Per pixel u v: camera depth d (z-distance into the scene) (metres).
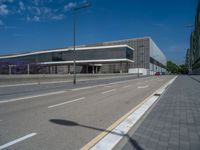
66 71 109.50
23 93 16.31
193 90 18.12
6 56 121.25
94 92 17.28
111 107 9.86
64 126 6.39
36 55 106.38
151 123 6.67
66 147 4.67
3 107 9.64
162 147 4.60
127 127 6.21
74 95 14.91
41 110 8.97
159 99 12.48
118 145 4.75
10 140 5.12
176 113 8.27
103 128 6.21
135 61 115.00
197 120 7.06
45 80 31.02
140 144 4.80
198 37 109.56
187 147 4.60
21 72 42.91
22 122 6.82
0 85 23.02
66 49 96.31
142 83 31.00
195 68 127.00
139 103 11.18
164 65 195.38
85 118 7.48
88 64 102.62
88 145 4.80
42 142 4.99
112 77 59.34
